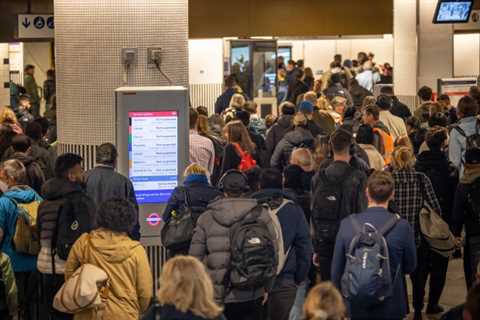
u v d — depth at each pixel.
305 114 15.03
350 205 9.59
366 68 28.98
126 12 11.62
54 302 8.31
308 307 5.79
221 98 21.11
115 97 10.84
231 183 8.30
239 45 27.69
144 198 10.93
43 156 12.95
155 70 11.69
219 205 8.25
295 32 27.64
